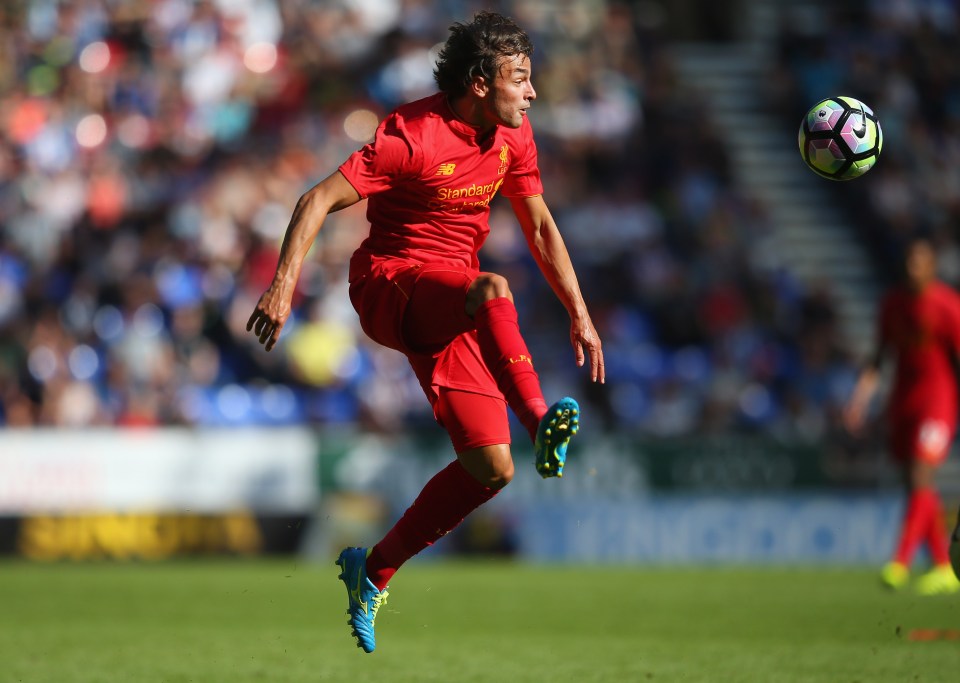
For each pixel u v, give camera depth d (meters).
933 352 36.53
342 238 61.59
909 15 78.94
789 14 82.62
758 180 73.94
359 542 51.34
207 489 50.38
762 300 64.19
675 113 71.88
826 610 31.86
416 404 57.12
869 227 71.50
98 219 61.00
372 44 71.19
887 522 54.22
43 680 20.80
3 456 48.72
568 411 15.77
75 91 66.62
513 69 17.84
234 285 58.59
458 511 18.66
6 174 62.75
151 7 70.12
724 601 34.41
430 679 20.72
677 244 65.94
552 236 19.64
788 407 59.00
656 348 61.88
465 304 17.52
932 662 22.30
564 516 52.53
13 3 69.38
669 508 52.94
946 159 73.94
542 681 20.42
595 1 79.69
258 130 66.88
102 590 37.97
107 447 49.56
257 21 71.25
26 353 54.06
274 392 56.56
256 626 29.53
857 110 20.58
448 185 18.19
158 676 21.27
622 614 31.45
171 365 55.03
